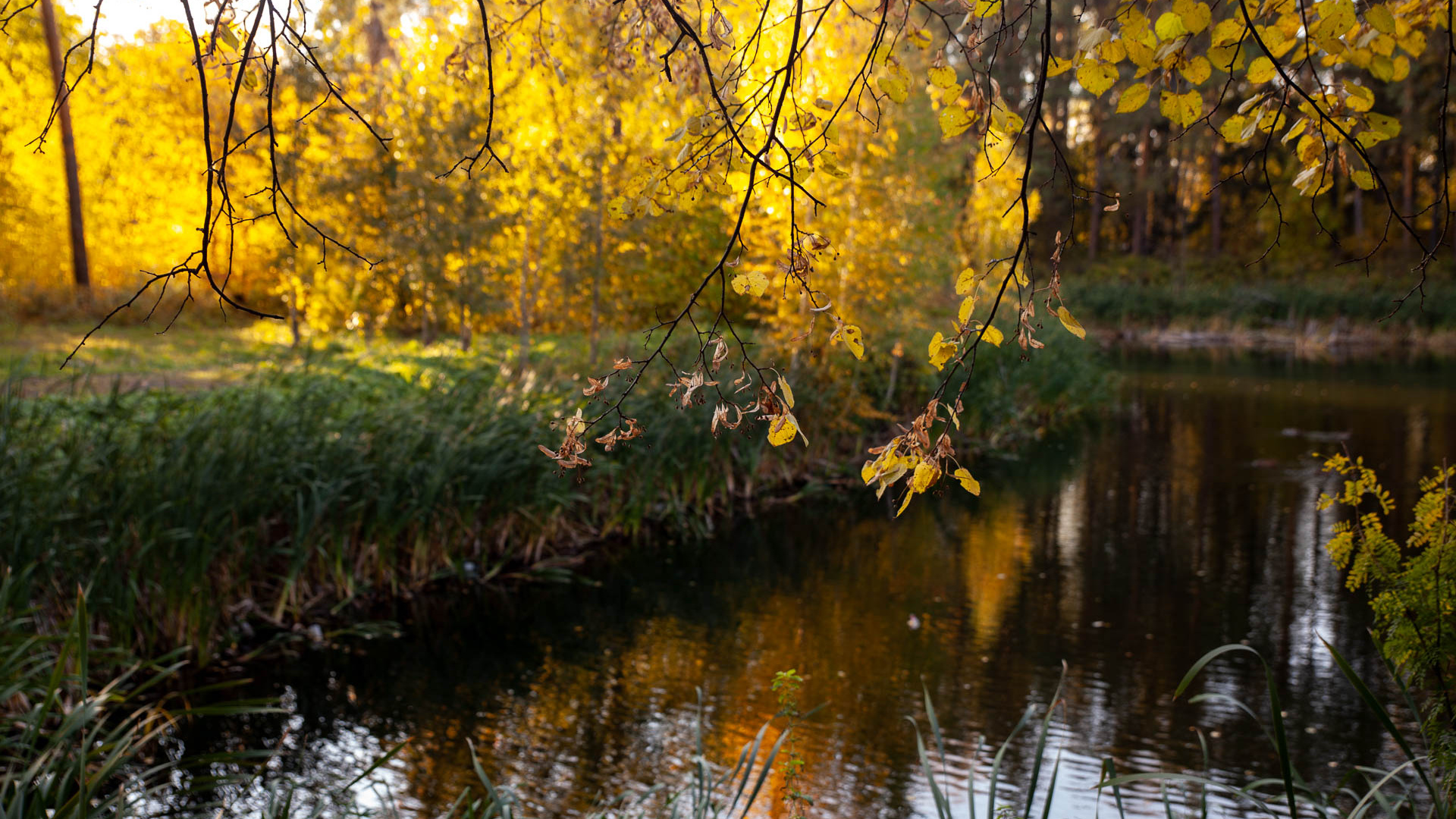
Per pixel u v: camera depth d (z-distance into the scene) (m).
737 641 7.91
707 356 11.53
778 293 12.41
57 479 7.13
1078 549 10.52
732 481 12.55
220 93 14.97
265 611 8.13
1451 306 37.31
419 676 7.15
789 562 10.15
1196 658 7.43
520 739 6.12
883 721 6.35
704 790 4.01
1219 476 13.97
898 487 13.17
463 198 15.45
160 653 7.18
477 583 9.27
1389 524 11.02
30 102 18.22
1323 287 41.16
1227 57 1.68
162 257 21.47
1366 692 2.76
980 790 5.43
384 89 16.09
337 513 8.70
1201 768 5.69
